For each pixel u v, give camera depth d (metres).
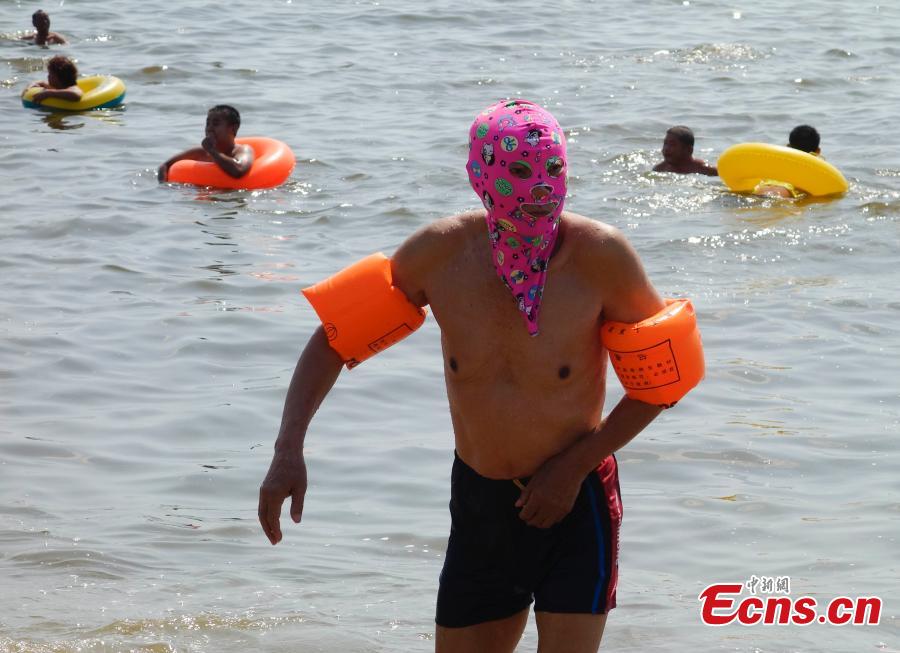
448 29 28.31
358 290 4.60
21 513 7.09
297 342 10.14
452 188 15.58
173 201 15.02
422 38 27.20
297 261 12.58
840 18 30.31
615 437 4.55
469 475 4.73
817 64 24.75
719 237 13.46
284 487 4.53
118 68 23.72
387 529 7.00
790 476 7.64
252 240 13.35
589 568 4.61
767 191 15.32
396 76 23.22
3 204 14.58
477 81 22.89
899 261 12.64
